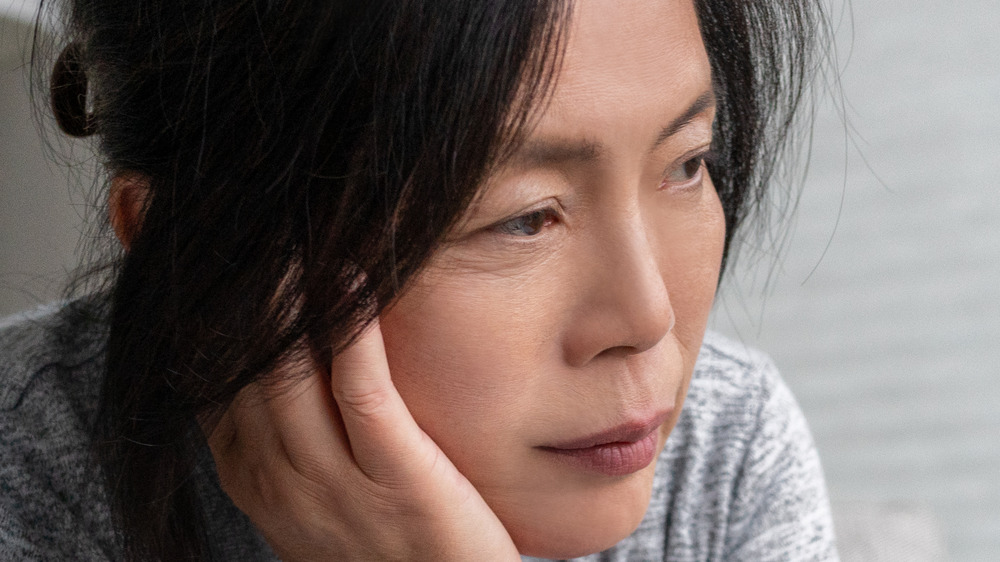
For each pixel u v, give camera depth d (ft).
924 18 5.65
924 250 5.78
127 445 1.88
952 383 5.82
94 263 1.95
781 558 2.69
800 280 5.88
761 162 2.30
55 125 2.12
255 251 1.56
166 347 1.73
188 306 1.64
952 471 5.87
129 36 1.69
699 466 2.67
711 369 2.73
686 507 2.65
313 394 1.79
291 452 1.83
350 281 1.54
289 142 1.49
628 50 1.46
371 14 1.38
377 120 1.42
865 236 5.81
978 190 5.70
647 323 1.59
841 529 3.60
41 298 2.74
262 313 1.59
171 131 1.65
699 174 1.80
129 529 1.95
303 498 1.86
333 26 1.41
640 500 1.84
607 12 1.44
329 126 1.46
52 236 2.92
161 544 1.94
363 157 1.45
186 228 1.61
